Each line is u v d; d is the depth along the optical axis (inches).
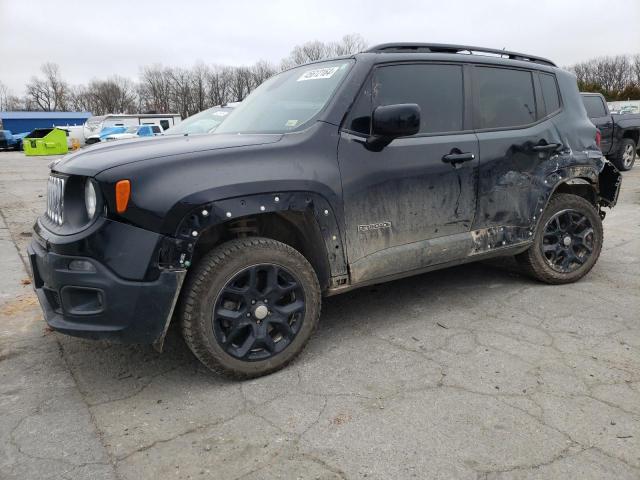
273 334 119.3
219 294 109.3
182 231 102.5
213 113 328.2
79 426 100.5
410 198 133.4
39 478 86.0
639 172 520.7
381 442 93.4
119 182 99.4
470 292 170.2
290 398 108.9
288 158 115.4
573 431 95.2
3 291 180.1
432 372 118.3
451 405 104.6
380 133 121.0
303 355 128.3
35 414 104.9
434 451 90.6
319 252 122.8
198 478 85.4
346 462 88.4
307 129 122.5
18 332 145.6
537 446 91.2
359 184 124.6
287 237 128.8
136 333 103.1
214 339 110.0
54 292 107.3
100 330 102.3
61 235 105.0
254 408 105.5
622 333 136.9
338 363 123.8
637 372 116.3
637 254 213.5
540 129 161.0
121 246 100.4
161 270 102.1
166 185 101.7
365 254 128.5
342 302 163.8
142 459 90.4
